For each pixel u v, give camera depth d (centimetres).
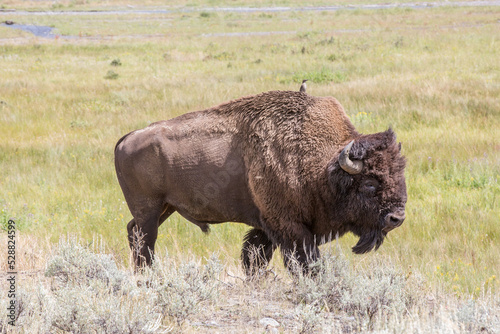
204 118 2116
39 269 2162
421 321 1468
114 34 17275
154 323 1466
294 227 1966
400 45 10956
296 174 1941
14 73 9544
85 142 5194
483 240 2586
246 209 2062
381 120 5219
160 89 7638
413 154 4128
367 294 1609
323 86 7188
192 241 2753
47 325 1433
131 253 2175
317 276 1781
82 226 3058
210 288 1667
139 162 2133
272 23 19238
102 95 7450
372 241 1905
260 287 1928
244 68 9406
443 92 6050
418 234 2725
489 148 4138
